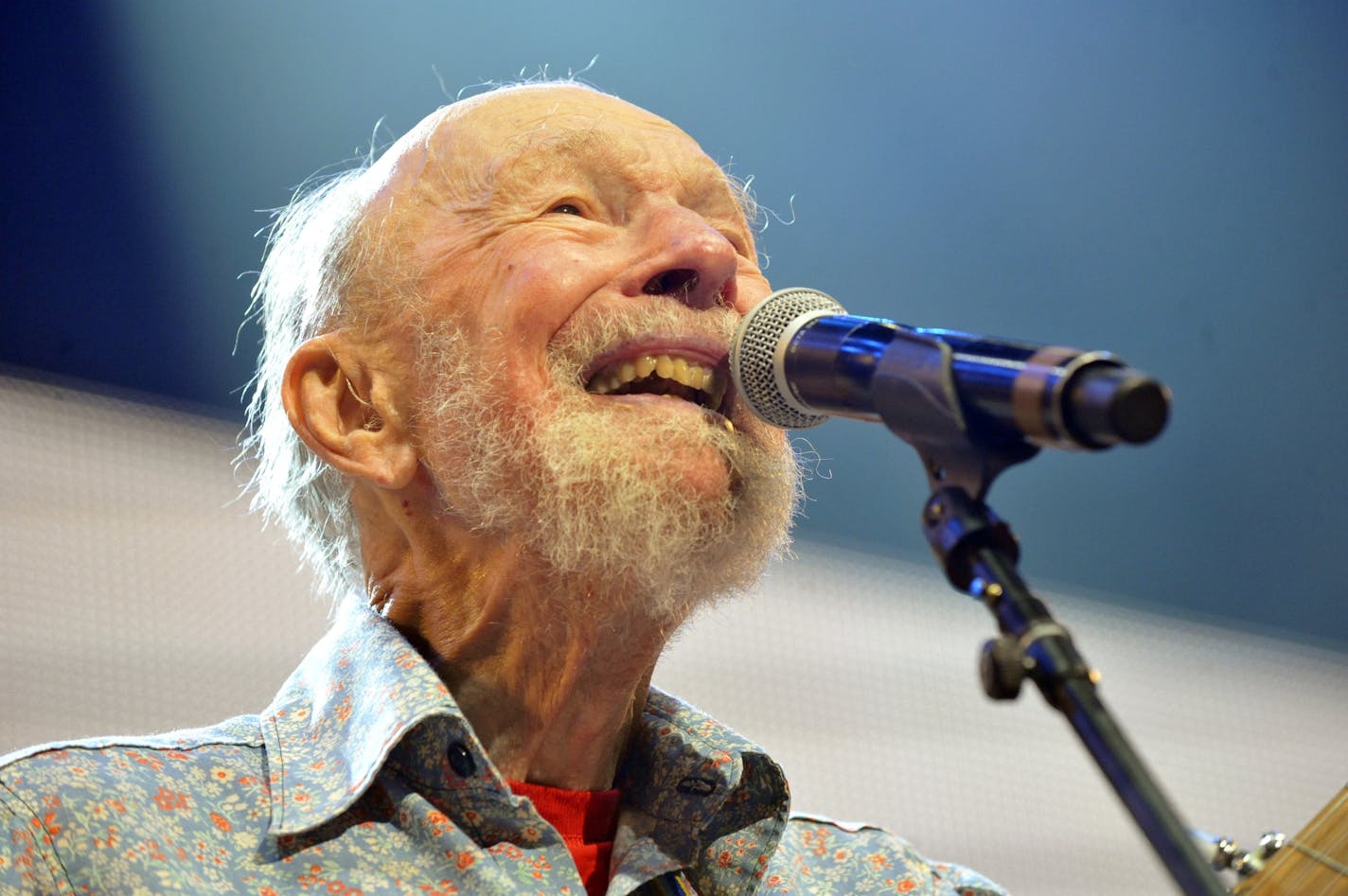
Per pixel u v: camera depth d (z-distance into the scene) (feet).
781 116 58.80
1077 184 62.85
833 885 19.84
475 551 17.88
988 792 39.01
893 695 42.78
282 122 50.96
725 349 17.21
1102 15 62.03
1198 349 64.03
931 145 60.80
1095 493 62.08
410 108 52.19
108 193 49.47
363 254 18.47
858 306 61.26
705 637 42.19
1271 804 45.96
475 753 16.21
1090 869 37.50
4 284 48.21
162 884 14.79
